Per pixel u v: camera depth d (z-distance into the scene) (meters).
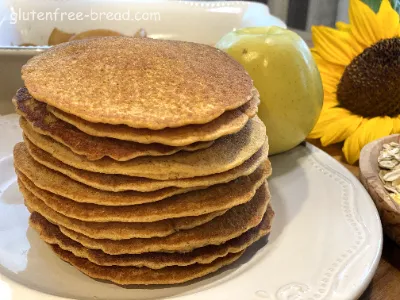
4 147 0.27
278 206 0.23
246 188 0.18
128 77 0.18
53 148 0.17
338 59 0.31
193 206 0.17
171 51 0.20
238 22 0.42
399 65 0.28
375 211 0.21
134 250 0.17
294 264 0.19
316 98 0.26
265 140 0.20
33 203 0.18
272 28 0.26
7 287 0.17
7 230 0.21
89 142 0.17
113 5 0.42
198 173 0.17
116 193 0.17
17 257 0.19
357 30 0.31
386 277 0.20
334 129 0.29
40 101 0.18
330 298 0.16
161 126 0.16
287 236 0.20
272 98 0.24
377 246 0.19
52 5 0.41
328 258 0.19
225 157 0.17
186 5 0.43
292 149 0.27
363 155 0.24
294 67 0.24
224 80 0.19
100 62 0.19
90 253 0.18
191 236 0.18
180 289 0.18
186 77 0.18
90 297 0.17
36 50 0.30
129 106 0.16
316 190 0.23
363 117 0.29
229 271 0.19
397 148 0.24
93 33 0.39
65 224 0.17
